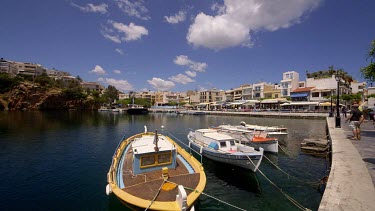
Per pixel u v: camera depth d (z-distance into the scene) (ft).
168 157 34.30
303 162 52.85
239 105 276.82
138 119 208.23
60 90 334.85
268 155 59.72
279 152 62.85
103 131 112.47
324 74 234.79
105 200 34.27
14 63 407.03
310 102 184.65
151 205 23.22
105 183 41.16
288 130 104.88
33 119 169.68
